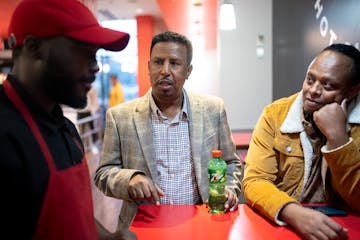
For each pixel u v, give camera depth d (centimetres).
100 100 957
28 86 68
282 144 122
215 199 113
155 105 140
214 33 830
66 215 66
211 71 978
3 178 59
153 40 135
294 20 285
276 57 351
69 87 68
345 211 111
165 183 138
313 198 122
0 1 504
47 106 73
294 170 122
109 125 143
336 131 104
